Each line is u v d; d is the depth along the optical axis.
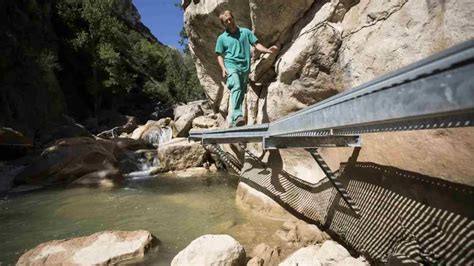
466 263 2.35
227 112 9.06
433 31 2.96
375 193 3.40
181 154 11.27
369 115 1.60
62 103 21.53
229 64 5.82
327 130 2.61
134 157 11.74
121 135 20.38
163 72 35.72
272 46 5.60
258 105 6.48
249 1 5.60
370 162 3.53
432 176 2.71
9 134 11.56
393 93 1.41
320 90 4.71
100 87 28.98
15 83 17.73
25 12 21.59
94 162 9.76
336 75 4.44
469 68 1.02
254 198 5.97
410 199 2.91
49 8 25.89
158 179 9.79
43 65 19.95
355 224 3.71
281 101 5.46
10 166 10.70
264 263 3.76
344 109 1.87
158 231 5.12
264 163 5.95
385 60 3.54
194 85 32.69
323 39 4.46
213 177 9.74
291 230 4.46
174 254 4.24
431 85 1.19
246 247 4.28
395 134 3.13
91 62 28.27
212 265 3.50
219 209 6.14
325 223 4.35
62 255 4.09
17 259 4.27
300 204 4.97
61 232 5.26
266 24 5.62
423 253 2.73
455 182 2.50
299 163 5.10
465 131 2.42
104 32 29.25
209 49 8.49
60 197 7.66
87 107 29.16
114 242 4.34
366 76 3.85
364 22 3.96
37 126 17.55
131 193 7.88
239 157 8.27
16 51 18.12
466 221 2.36
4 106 16.16
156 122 18.56
